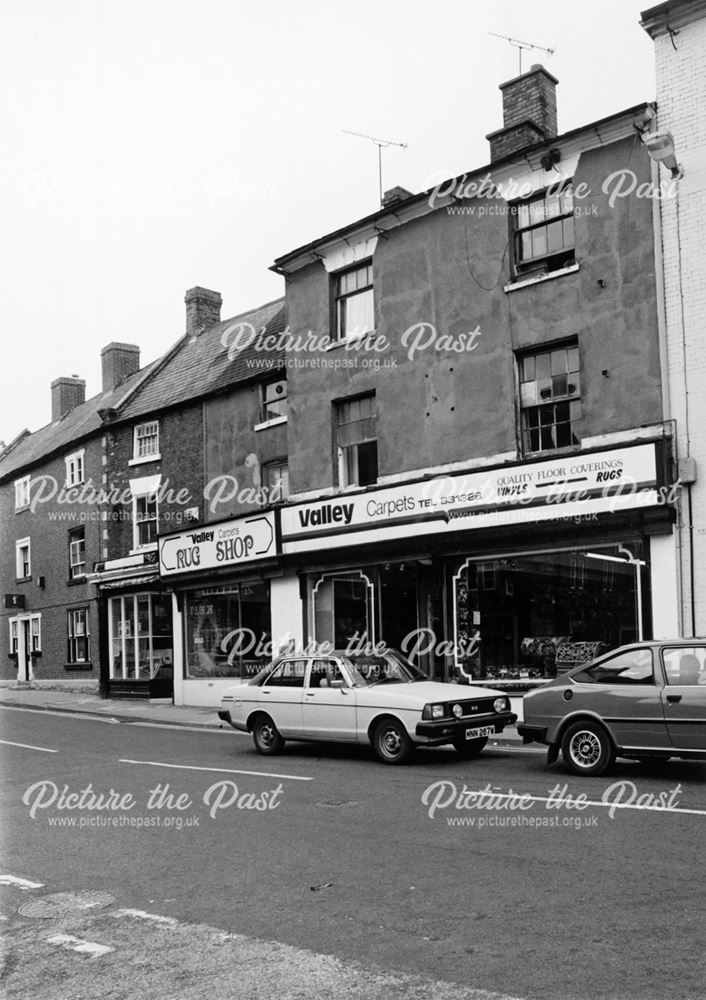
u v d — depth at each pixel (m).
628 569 15.10
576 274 16.20
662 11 15.15
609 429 15.52
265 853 7.82
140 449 27.97
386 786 10.78
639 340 15.27
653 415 15.02
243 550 21.98
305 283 21.27
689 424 14.66
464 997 4.66
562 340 16.38
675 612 14.39
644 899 6.05
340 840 8.15
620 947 5.22
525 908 5.99
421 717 12.33
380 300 19.48
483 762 12.51
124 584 26.92
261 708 14.23
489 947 5.33
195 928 5.97
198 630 24.16
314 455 20.72
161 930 5.97
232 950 5.52
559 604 16.05
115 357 34.97
